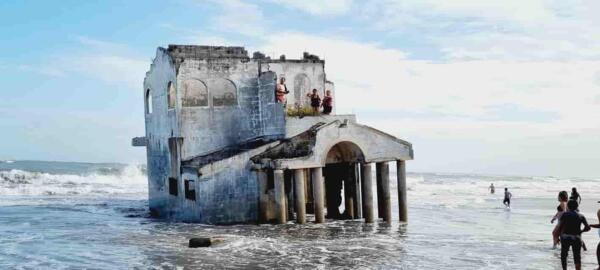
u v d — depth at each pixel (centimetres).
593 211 5281
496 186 9662
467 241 2872
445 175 14025
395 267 2255
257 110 3819
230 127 3759
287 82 4125
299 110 3681
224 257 2461
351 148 3488
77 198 6056
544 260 2359
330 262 2350
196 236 2998
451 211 4847
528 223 3872
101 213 4475
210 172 3325
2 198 6016
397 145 3534
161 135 4019
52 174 8431
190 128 3653
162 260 2420
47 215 4303
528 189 9181
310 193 3984
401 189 3584
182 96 3638
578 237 1902
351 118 3709
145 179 8519
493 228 3528
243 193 3409
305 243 2778
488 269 2197
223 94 3772
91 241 2930
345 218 3722
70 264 2377
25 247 2778
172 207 3847
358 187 3722
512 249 2633
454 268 2220
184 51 3831
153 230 3297
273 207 3447
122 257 2502
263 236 2973
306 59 4259
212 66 3722
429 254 2512
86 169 10775
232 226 3300
